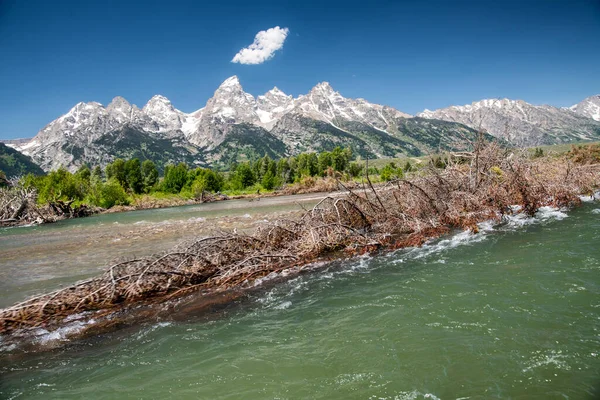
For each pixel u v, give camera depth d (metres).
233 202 59.03
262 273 11.59
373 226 15.98
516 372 5.61
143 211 53.12
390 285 9.87
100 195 63.59
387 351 6.52
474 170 19.31
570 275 9.23
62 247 21.22
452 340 6.68
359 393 5.45
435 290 9.13
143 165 99.94
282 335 7.54
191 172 94.56
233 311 9.04
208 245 12.22
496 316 7.44
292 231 13.92
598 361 5.71
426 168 18.97
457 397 5.16
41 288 12.42
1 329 8.44
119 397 5.77
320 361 6.41
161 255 11.72
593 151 30.02
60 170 66.44
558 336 6.51
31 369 6.79
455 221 16.14
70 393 5.97
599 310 7.32
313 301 9.27
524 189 17.75
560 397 5.00
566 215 16.69
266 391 5.69
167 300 9.97
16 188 48.03
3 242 25.83
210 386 5.92
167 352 7.16
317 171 105.38
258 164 120.06
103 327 8.45
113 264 11.30
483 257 11.55
